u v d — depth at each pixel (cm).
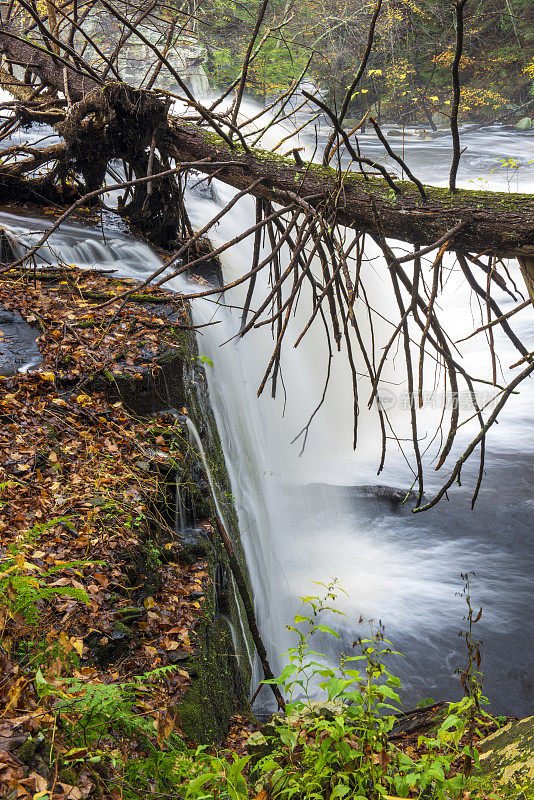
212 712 414
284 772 259
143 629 411
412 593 760
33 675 284
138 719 265
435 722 419
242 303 919
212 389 716
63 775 245
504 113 2925
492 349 436
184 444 571
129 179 883
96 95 767
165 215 868
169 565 489
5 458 475
